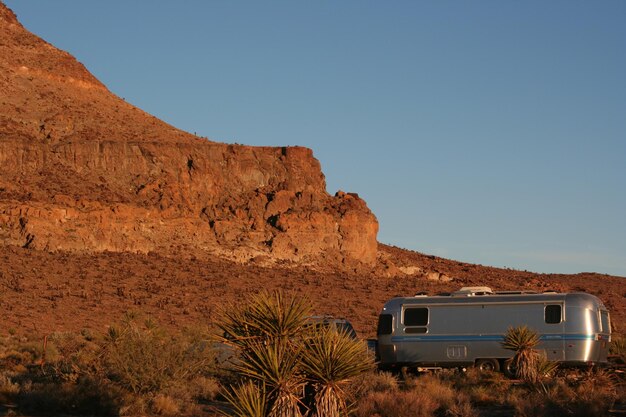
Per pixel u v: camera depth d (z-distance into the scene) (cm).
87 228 9825
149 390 2977
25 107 13525
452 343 3766
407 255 13488
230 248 10469
